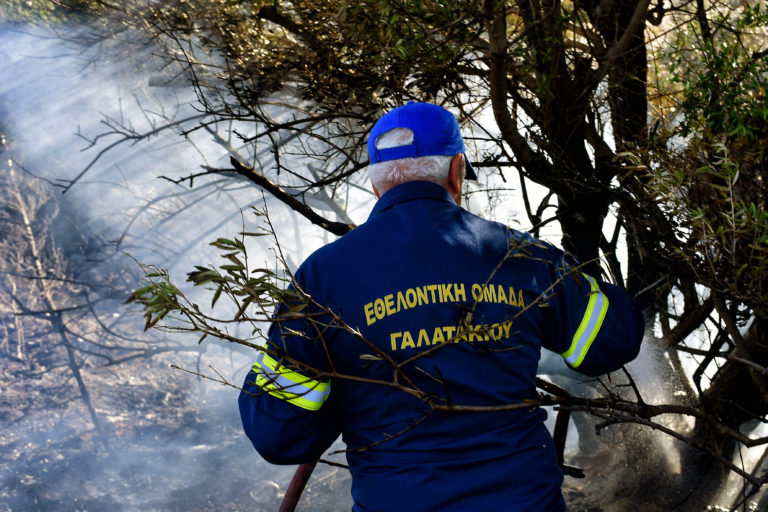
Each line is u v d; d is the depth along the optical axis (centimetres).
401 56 257
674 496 337
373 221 154
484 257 149
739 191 206
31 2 667
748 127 197
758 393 283
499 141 276
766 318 202
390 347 144
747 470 338
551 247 159
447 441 141
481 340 144
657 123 230
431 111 158
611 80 271
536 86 263
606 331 156
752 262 199
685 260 214
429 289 145
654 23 284
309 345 147
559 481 146
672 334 281
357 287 147
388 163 156
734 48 210
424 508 137
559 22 255
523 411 148
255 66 340
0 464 690
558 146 269
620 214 266
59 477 663
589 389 385
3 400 813
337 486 577
